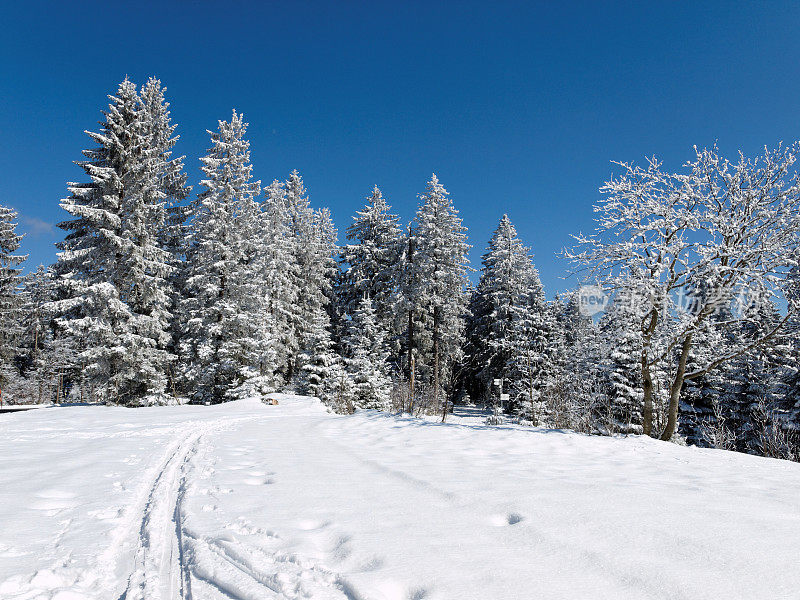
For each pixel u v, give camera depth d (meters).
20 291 36.94
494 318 33.31
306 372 28.72
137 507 4.63
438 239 30.03
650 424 10.55
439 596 2.51
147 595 2.72
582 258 11.25
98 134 21.23
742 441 19.11
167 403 22.77
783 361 16.84
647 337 10.60
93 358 20.55
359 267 36.28
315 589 2.64
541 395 20.56
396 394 20.69
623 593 2.57
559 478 5.68
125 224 21.56
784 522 3.80
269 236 31.64
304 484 5.45
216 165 26.86
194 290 28.08
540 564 2.97
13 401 37.31
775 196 9.69
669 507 4.25
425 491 5.07
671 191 10.92
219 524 3.90
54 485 5.25
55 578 2.88
